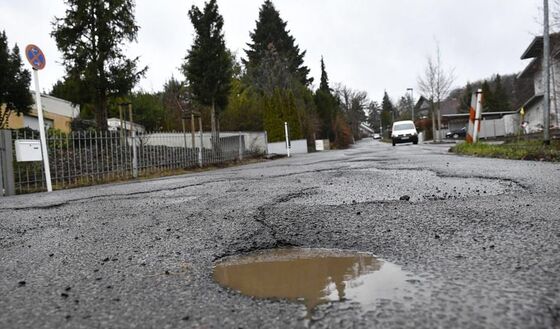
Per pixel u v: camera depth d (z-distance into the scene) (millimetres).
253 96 34156
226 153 17219
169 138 16359
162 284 1703
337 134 49531
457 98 67812
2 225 3574
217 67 18281
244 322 1272
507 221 2504
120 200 4934
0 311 1498
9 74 21906
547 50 10156
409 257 1884
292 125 29000
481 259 1780
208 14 18047
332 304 1356
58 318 1404
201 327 1261
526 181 4410
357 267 1770
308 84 54625
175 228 2922
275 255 2080
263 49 48219
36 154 8008
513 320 1182
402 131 27453
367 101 92812
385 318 1232
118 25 17312
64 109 30375
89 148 10438
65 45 16578
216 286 1632
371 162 9023
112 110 30422
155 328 1279
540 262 1688
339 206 3400
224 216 3268
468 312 1246
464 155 10242
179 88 37812
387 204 3369
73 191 6902
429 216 2783
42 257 2330
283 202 3809
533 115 31750
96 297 1593
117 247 2459
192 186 6086
